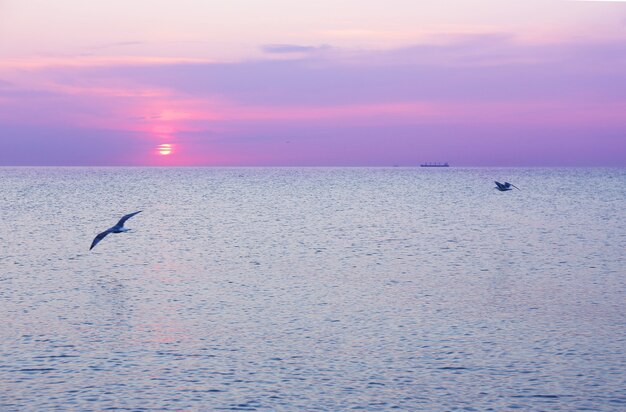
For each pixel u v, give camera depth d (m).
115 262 63.81
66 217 111.81
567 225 97.19
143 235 86.12
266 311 43.62
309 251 70.62
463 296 47.66
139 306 45.12
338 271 58.22
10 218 108.75
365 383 31.36
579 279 54.38
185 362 34.06
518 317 41.88
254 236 84.25
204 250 71.88
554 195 173.38
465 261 63.62
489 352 35.22
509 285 51.78
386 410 28.70
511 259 64.75
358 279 54.41
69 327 40.00
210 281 53.81
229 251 70.94
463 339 37.38
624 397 29.86
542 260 64.19
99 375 32.31
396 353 35.19
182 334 38.59
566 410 28.70
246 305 45.31
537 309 43.91
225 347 36.25
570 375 32.22
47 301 46.69
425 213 118.44
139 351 35.62
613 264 61.66
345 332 38.81
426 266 60.81
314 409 28.78
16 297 47.91
